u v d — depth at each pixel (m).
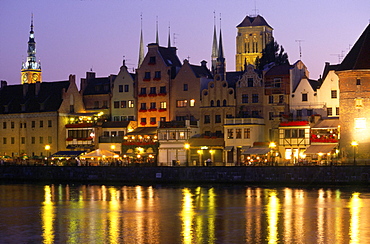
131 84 156.38
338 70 126.38
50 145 159.50
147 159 145.12
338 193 105.62
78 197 109.19
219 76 145.25
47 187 127.31
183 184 125.81
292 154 133.12
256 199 101.62
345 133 125.50
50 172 140.00
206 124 145.88
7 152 167.12
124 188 122.44
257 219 84.38
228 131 140.00
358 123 124.25
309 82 137.50
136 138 149.38
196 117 147.62
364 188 110.75
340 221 82.00
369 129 123.50
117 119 158.12
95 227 80.56
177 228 79.31
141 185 127.38
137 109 155.75
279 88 138.75
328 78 134.38
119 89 158.12
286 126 133.75
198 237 74.19
